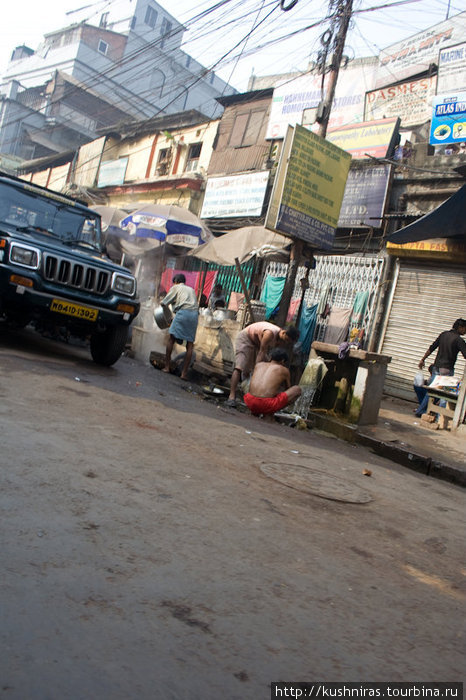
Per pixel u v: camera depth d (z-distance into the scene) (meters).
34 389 4.63
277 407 6.56
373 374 7.65
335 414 7.90
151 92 45.12
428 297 11.67
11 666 1.40
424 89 14.86
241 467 3.88
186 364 8.78
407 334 11.85
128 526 2.40
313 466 4.52
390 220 12.73
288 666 1.65
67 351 8.02
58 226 7.59
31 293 6.20
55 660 1.46
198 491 3.09
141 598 1.85
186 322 8.69
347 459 5.41
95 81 43.12
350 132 14.10
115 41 44.91
